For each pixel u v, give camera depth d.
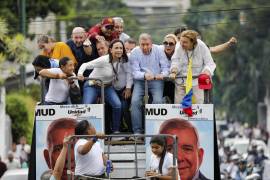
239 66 102.56
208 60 24.83
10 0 66.38
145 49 25.48
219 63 102.94
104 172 22.47
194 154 23.75
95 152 22.34
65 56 25.73
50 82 24.95
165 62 25.67
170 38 25.62
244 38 94.81
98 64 25.33
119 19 28.02
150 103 25.48
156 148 22.20
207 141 23.70
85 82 25.47
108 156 23.28
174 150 21.27
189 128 23.73
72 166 23.30
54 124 23.91
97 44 26.55
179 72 24.95
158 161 22.47
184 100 23.73
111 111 25.78
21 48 49.44
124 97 25.77
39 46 28.09
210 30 89.56
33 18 68.94
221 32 87.50
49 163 23.91
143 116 25.47
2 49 52.06
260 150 52.38
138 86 25.48
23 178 33.00
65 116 23.91
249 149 60.69
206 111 23.70
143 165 23.94
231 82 107.38
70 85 24.91
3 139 53.09
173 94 25.61
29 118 57.84
